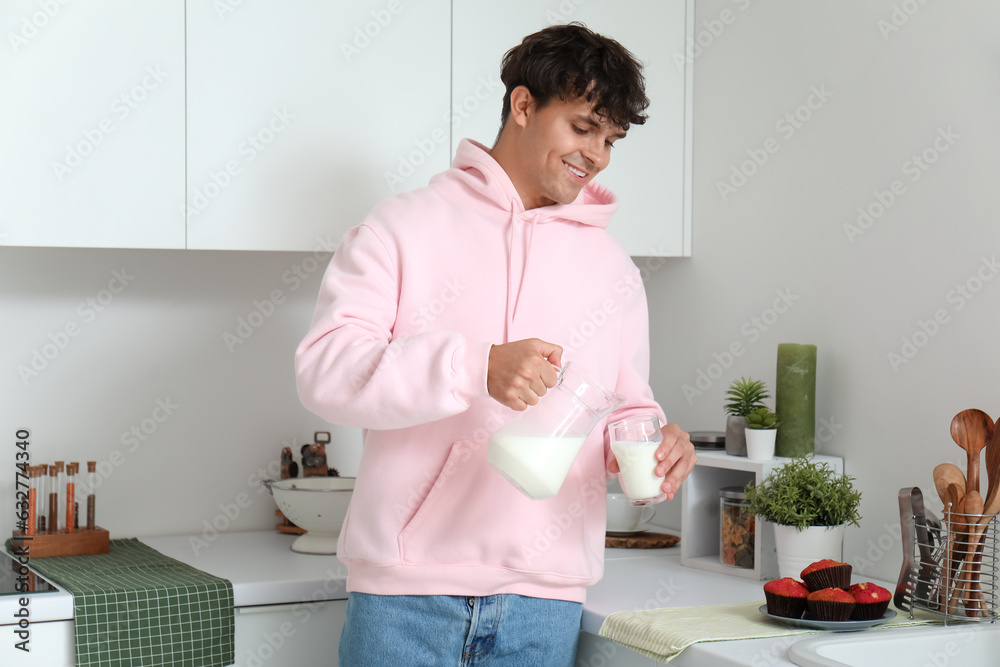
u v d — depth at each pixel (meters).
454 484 1.25
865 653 1.24
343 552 1.29
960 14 1.52
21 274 1.90
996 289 1.45
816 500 1.58
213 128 1.70
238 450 2.08
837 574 1.33
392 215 1.30
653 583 1.61
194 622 1.47
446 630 1.24
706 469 1.81
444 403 1.10
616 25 2.01
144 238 1.66
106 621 1.41
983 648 1.31
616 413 1.41
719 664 1.17
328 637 1.58
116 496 1.98
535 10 1.93
